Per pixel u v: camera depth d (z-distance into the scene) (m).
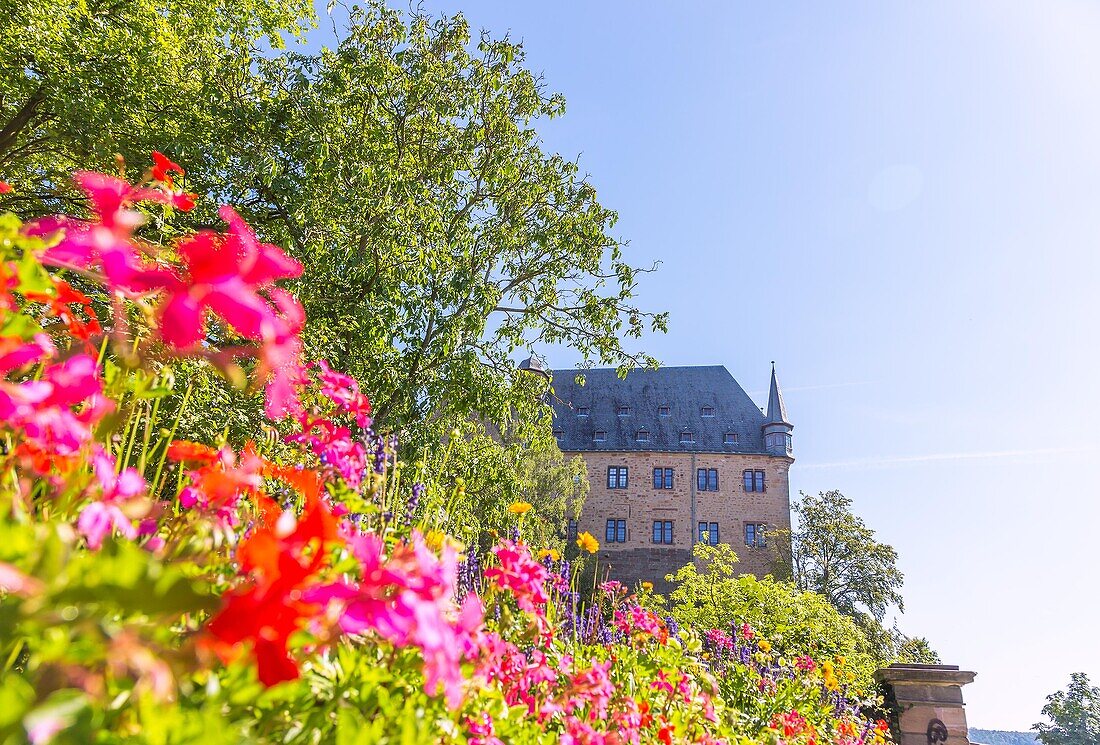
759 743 3.80
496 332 14.38
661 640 3.56
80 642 0.50
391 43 13.84
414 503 2.78
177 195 1.03
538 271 14.84
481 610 1.16
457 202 14.27
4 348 0.97
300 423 1.80
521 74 14.89
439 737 1.21
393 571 0.84
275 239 11.70
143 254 0.84
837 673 7.04
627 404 47.50
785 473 44.28
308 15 15.22
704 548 20.28
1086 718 53.03
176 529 1.22
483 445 12.21
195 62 13.17
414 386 11.68
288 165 12.41
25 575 0.46
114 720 0.67
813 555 40.16
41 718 0.43
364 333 11.18
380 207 12.02
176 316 0.76
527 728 1.80
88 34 11.36
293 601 0.61
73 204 11.41
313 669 1.05
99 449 0.98
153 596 0.49
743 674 5.43
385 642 1.20
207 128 12.11
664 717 2.97
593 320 14.70
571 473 31.95
